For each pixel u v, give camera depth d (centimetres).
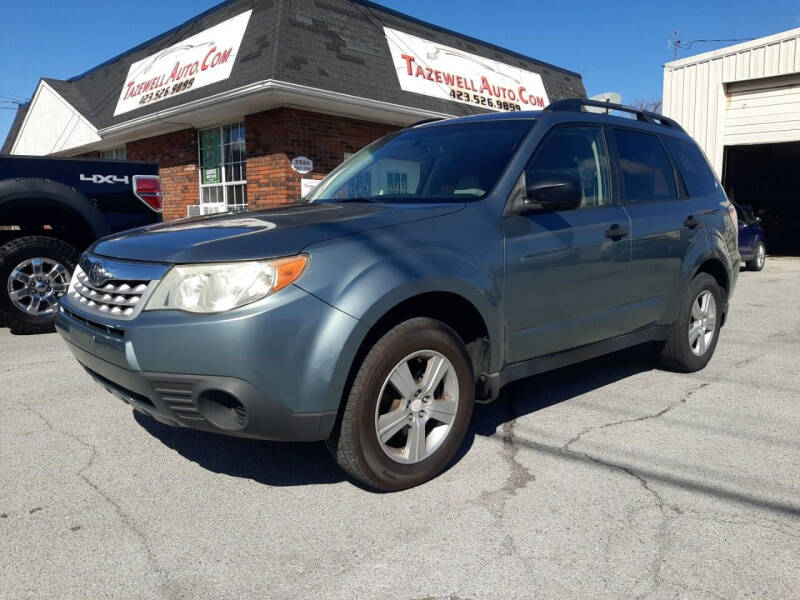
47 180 613
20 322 620
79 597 218
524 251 332
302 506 280
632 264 403
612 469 316
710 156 1565
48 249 627
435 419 302
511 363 338
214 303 250
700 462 324
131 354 259
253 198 1204
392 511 275
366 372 271
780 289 1043
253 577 228
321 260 261
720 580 224
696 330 489
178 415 262
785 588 220
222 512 276
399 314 293
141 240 298
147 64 1476
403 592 219
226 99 1088
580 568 232
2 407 412
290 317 250
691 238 458
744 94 1517
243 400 249
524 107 1591
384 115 1225
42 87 1838
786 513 272
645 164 443
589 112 412
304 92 1049
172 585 224
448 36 1479
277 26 1106
